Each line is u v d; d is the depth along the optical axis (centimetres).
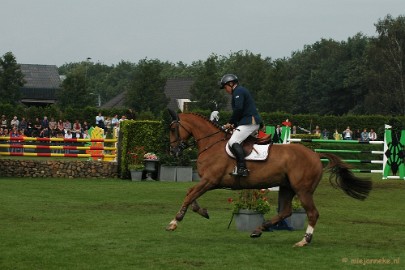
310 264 926
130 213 1466
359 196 1123
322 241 1139
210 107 5759
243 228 1225
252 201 1231
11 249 998
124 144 2444
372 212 1593
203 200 1777
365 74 7331
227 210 1566
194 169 2484
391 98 6838
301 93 9006
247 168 1102
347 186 1125
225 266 900
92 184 2169
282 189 1145
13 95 5603
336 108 8256
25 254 961
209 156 1126
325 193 2039
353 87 7988
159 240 1105
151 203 1669
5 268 873
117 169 2491
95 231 1189
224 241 1112
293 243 1109
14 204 1569
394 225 1368
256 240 1130
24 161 2420
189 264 909
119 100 7756
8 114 4322
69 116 4456
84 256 954
